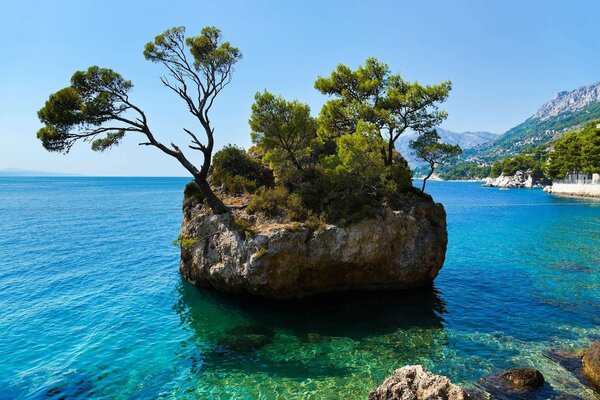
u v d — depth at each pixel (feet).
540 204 336.70
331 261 83.87
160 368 58.49
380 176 91.91
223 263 86.43
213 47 98.02
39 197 422.00
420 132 110.63
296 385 52.75
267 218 87.15
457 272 111.04
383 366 57.57
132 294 93.76
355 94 115.85
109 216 248.52
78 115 87.61
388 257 88.17
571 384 51.29
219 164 111.55
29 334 70.38
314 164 108.88
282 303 84.69
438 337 67.67
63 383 54.24
